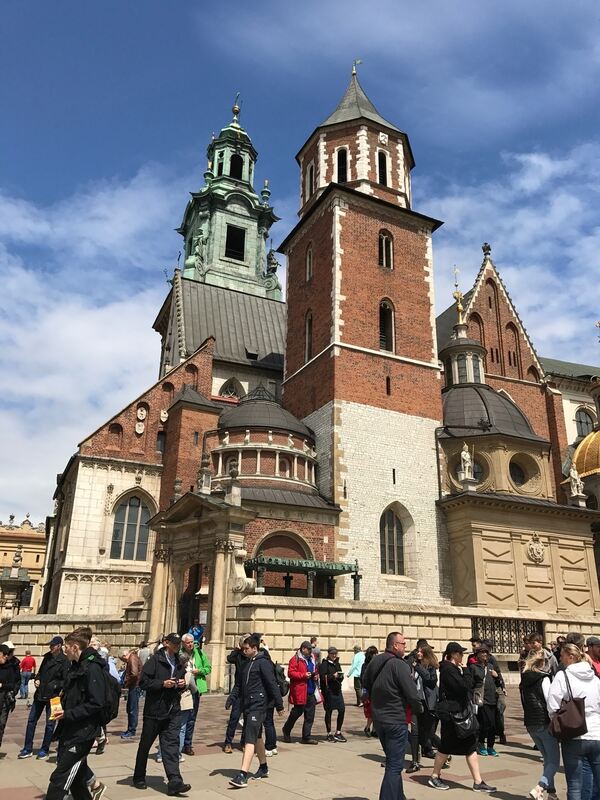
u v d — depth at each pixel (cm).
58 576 3981
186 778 1118
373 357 4241
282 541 3512
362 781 1100
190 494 2703
